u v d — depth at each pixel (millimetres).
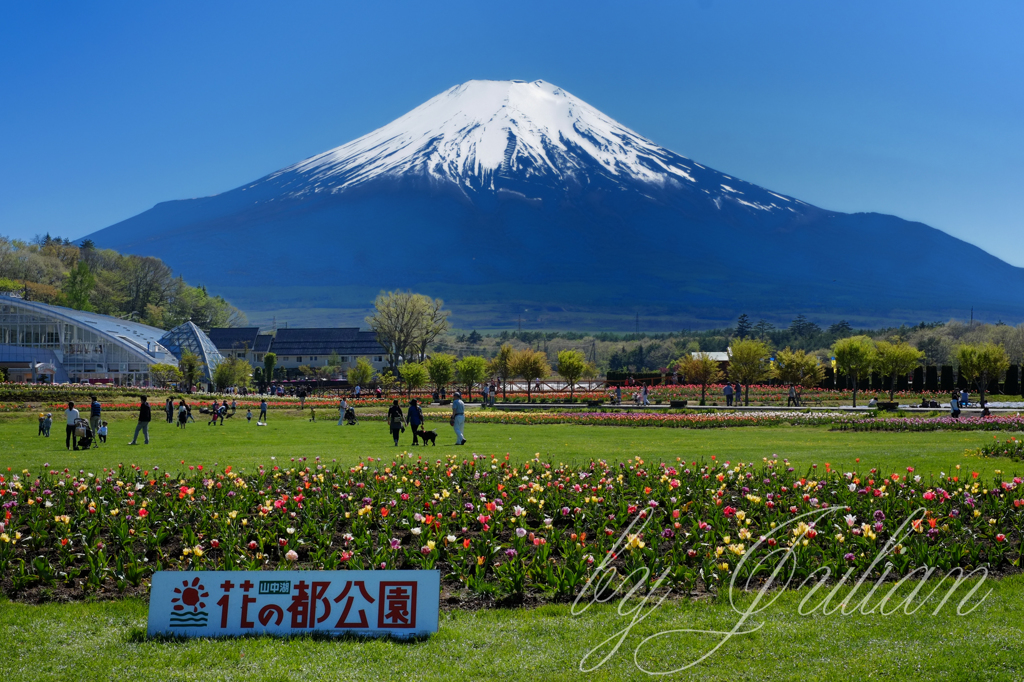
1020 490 16812
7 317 111250
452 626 10227
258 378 128500
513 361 82562
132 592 11602
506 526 15164
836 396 80250
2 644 9656
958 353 66188
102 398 66312
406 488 18469
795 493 17094
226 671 9000
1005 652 9336
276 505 15148
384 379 117188
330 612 10000
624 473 20828
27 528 14688
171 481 19859
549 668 9109
